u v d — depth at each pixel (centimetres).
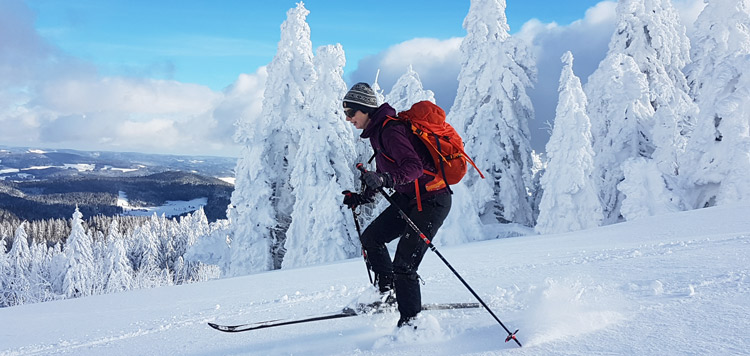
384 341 246
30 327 492
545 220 2106
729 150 1855
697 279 284
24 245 6216
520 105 2630
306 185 2236
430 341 237
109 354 309
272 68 2534
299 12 2550
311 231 2205
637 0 2550
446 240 2027
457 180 282
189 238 8706
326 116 2306
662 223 949
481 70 2594
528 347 195
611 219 2375
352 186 2303
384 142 272
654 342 173
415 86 2416
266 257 2358
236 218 2444
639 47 2542
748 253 369
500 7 2525
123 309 565
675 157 2181
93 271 4962
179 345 304
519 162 2647
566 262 488
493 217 2547
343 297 450
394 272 270
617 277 339
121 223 12825
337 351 244
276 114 2484
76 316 545
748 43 2336
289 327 308
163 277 7662
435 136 273
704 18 2480
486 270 500
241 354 260
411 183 278
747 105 1848
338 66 2391
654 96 2497
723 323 183
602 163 2419
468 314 285
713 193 1956
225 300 532
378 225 298
